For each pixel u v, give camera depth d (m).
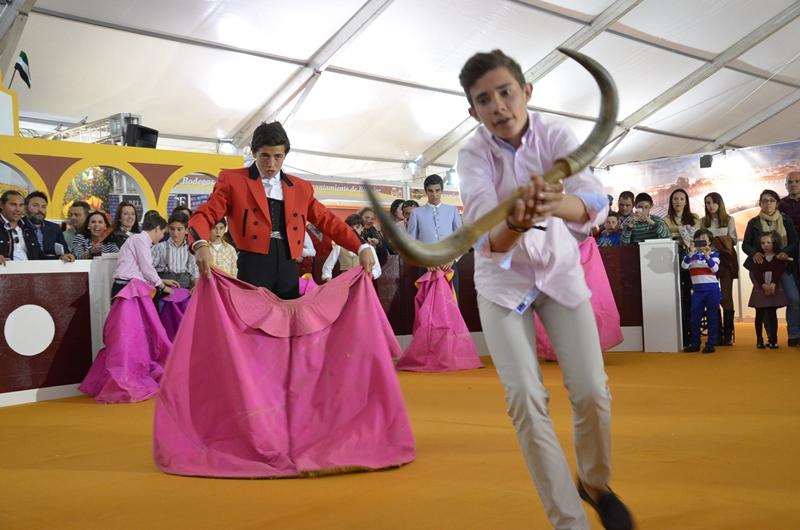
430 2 12.55
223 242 8.11
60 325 7.43
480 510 2.87
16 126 10.26
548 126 2.32
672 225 9.92
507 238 1.97
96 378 7.24
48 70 11.81
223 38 12.33
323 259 9.86
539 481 2.18
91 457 4.30
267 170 4.24
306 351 4.00
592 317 2.28
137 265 7.29
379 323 4.11
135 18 11.30
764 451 3.68
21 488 3.59
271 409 3.83
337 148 16.45
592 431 2.27
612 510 2.31
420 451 4.02
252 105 14.30
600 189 2.21
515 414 2.22
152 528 2.84
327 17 12.50
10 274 7.11
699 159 15.04
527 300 2.26
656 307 9.21
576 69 15.43
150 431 5.16
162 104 13.56
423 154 17.64
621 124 17.81
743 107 18.44
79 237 8.91
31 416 6.15
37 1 10.45
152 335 7.23
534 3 13.18
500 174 2.33
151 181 10.38
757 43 15.95
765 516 2.66
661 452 3.72
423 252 1.55
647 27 14.70
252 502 3.17
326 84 14.22
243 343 3.93
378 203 1.46
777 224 8.98
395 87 14.88
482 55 2.22
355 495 3.20
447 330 8.37
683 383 6.29
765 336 10.66
